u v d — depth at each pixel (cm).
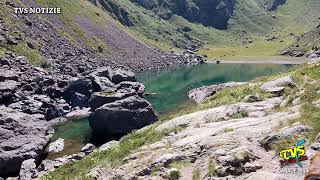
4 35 9212
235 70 14362
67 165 3138
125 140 3216
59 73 8750
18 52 8875
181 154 2328
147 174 2259
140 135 3183
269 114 2714
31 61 8788
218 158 2105
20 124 4794
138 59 15125
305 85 3234
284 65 15812
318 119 2189
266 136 2189
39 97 6575
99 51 13262
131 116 5566
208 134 2506
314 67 3912
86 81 7288
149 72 13750
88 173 2577
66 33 12800
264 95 3319
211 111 3072
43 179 2984
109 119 5475
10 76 6931
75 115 6444
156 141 2814
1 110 5191
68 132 5584
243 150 2089
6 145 4316
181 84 10681
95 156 3019
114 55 13925
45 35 11388
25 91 6812
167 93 9012
